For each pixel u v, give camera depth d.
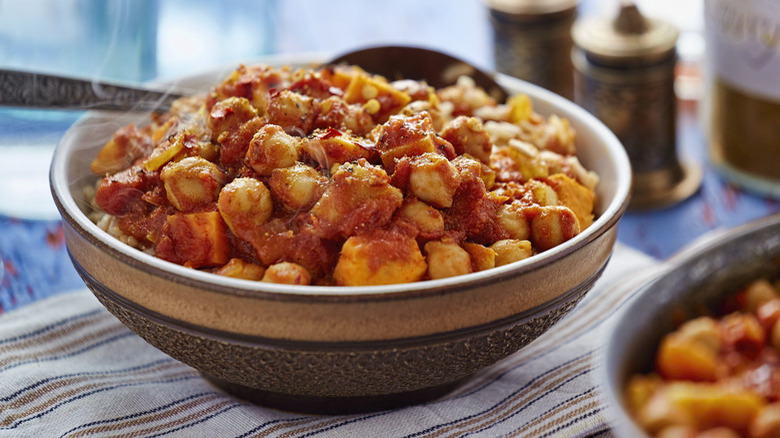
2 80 0.47
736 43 0.61
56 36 0.59
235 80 0.48
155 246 0.44
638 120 0.62
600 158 0.49
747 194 0.64
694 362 0.41
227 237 0.43
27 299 0.54
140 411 0.46
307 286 0.41
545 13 0.69
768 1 0.59
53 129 0.58
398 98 0.47
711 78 0.63
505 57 0.72
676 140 0.64
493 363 0.44
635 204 0.62
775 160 0.62
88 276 0.43
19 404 0.46
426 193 0.43
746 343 0.43
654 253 0.59
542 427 0.45
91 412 0.45
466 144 0.46
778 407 0.40
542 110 0.52
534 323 0.43
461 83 0.53
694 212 0.62
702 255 0.44
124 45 0.61
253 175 0.44
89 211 0.47
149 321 0.42
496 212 0.45
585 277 0.43
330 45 0.82
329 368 0.42
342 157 0.44
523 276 0.42
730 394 0.40
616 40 0.62
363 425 0.45
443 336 0.41
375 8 0.90
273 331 0.41
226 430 0.45
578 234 0.44
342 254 0.42
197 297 0.41
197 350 0.42
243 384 0.44
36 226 0.59
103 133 0.49
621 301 0.51
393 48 0.54
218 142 0.45
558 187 0.47
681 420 0.39
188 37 0.77
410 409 0.45
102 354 0.49
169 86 0.52
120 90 0.49
